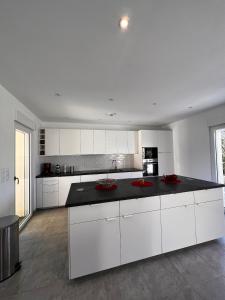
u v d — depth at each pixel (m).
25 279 1.71
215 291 1.51
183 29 1.24
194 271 1.76
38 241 2.46
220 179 3.59
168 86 2.32
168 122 4.97
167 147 4.95
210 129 3.69
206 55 1.59
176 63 1.73
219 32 1.28
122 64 1.73
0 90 2.14
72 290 1.55
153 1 1.01
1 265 1.69
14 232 1.83
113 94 2.58
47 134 4.18
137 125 5.28
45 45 1.39
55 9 1.05
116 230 1.74
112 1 1.00
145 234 1.86
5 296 1.51
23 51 1.47
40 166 4.30
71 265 1.58
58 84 2.19
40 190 3.86
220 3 1.03
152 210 1.90
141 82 2.17
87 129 4.51
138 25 1.19
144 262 1.92
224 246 2.22
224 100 2.97
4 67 1.74
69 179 4.03
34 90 2.36
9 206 2.34
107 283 1.62
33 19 1.12
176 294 1.48
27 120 3.15
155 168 4.85
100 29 1.22
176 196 2.03
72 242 1.59
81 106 3.18
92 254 1.64
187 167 4.40
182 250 2.14
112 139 4.72
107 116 4.03
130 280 1.65
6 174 2.27
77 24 1.17
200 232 2.13
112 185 2.23
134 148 4.96
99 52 1.51
